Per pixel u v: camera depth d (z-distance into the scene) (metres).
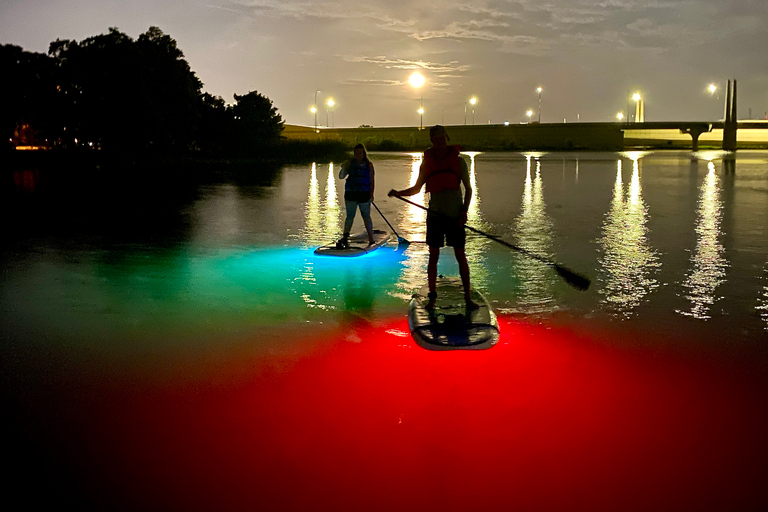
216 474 3.32
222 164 42.78
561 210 14.75
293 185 23.56
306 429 3.78
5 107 43.03
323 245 10.15
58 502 3.09
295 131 103.19
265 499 3.10
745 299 6.62
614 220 12.85
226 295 6.89
